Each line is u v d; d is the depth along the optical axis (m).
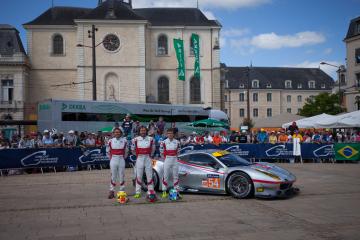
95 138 21.55
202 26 50.69
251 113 94.19
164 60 50.28
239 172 10.64
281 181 10.22
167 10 54.09
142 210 9.20
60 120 26.25
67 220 8.25
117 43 47.28
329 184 13.15
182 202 10.17
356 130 31.61
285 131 25.55
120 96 47.12
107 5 48.53
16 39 47.50
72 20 49.84
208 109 33.97
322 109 62.44
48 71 48.00
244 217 8.33
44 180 14.95
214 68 50.66
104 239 6.80
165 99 50.19
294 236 6.80
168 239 6.75
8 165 16.80
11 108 45.31
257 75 96.44
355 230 7.19
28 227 7.70
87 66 46.66
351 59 52.78
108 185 13.52
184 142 21.80
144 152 10.56
